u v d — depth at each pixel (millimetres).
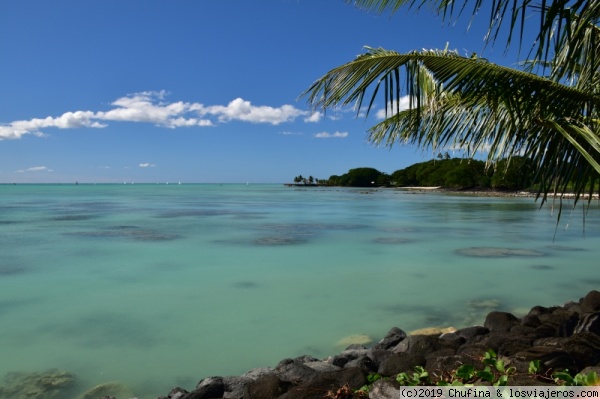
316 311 8359
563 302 9023
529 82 4719
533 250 15703
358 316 8086
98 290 9945
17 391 5191
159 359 6188
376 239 18516
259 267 12633
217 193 87938
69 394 5156
